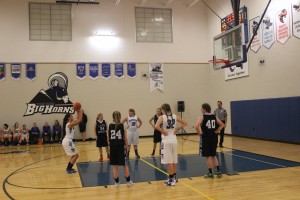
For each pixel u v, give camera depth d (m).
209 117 6.54
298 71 11.16
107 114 16.27
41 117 15.53
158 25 17.23
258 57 13.36
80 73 16.06
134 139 9.55
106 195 5.53
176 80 17.28
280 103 11.93
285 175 6.61
